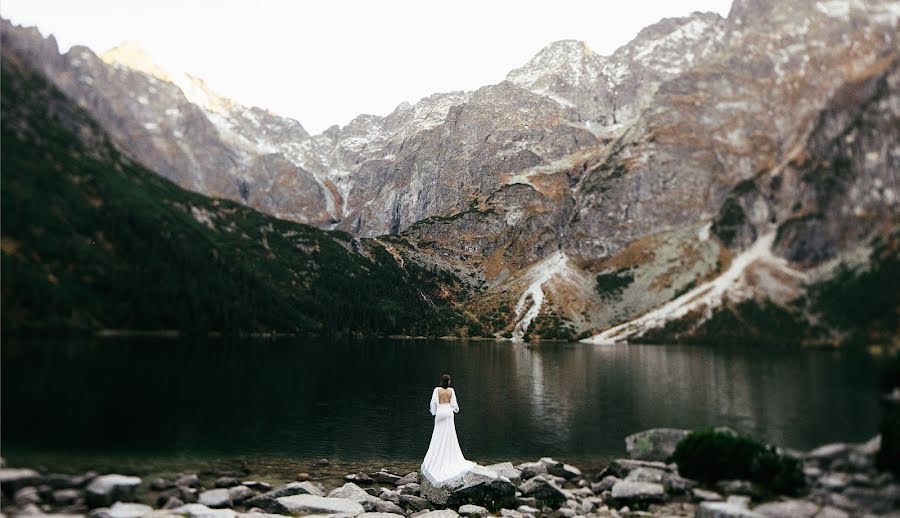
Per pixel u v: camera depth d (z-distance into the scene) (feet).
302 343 492.54
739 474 71.72
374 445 114.52
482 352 485.15
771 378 75.15
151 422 119.85
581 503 74.79
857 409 59.21
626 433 113.70
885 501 51.93
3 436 92.84
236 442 109.81
